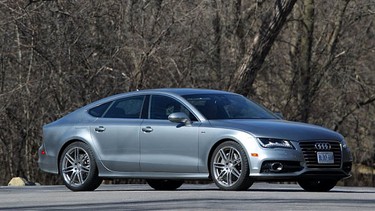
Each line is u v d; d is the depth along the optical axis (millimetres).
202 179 25766
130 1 54719
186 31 55531
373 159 65875
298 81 61750
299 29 63375
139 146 26656
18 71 52500
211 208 18844
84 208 19547
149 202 20891
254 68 56219
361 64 65000
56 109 52625
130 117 27078
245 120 25938
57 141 28016
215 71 56031
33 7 52562
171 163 26094
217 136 25312
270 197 22000
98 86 53156
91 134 27438
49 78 52438
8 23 52031
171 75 54344
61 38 52688
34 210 19375
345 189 29625
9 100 51812
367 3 64250
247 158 24859
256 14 58469
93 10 53625
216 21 57219
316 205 19484
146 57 53531
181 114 25938
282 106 61312
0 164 53250
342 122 64625
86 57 53062
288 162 24812
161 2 55312
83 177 27547
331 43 64250
